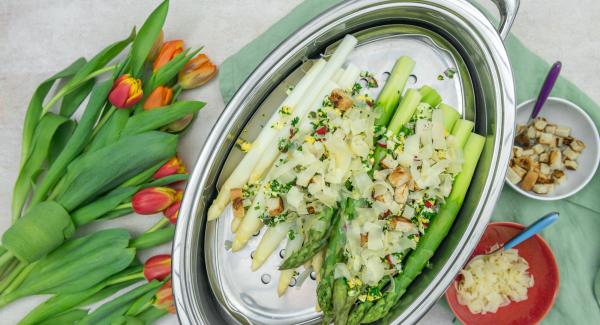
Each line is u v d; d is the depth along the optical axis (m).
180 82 0.75
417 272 0.64
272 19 0.79
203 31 0.79
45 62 0.80
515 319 0.69
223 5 0.79
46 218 0.67
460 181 0.64
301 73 0.67
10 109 0.79
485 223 0.61
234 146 0.65
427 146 0.63
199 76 0.75
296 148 0.64
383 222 0.62
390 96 0.65
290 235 0.65
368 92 0.67
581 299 0.71
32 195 0.77
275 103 0.67
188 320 0.61
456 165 0.63
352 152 0.62
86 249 0.71
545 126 0.71
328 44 0.66
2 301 0.71
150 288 0.70
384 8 0.63
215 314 0.65
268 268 0.67
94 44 0.80
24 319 0.70
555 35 0.77
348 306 0.62
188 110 0.70
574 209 0.72
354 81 0.66
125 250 0.69
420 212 0.63
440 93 0.67
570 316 0.71
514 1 0.60
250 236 0.66
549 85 0.66
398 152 0.63
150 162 0.69
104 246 0.70
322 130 0.63
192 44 0.79
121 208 0.74
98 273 0.70
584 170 0.71
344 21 0.63
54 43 0.80
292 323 0.67
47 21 0.80
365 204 0.62
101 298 0.73
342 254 0.62
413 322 0.61
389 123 0.65
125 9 0.80
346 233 0.62
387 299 0.63
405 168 0.62
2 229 0.77
